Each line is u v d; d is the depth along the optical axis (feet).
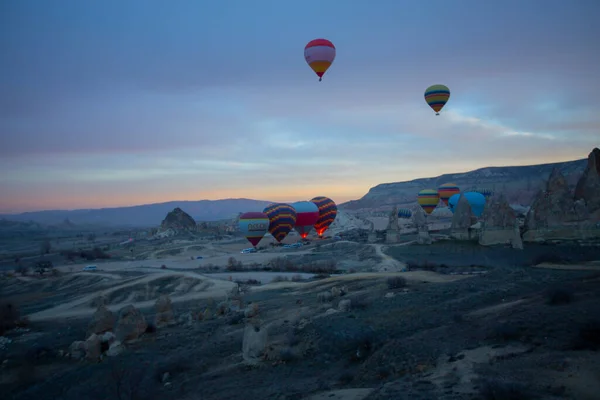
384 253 359.05
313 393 84.89
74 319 225.76
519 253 266.98
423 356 87.56
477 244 311.06
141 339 152.46
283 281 282.77
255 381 100.17
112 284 304.91
